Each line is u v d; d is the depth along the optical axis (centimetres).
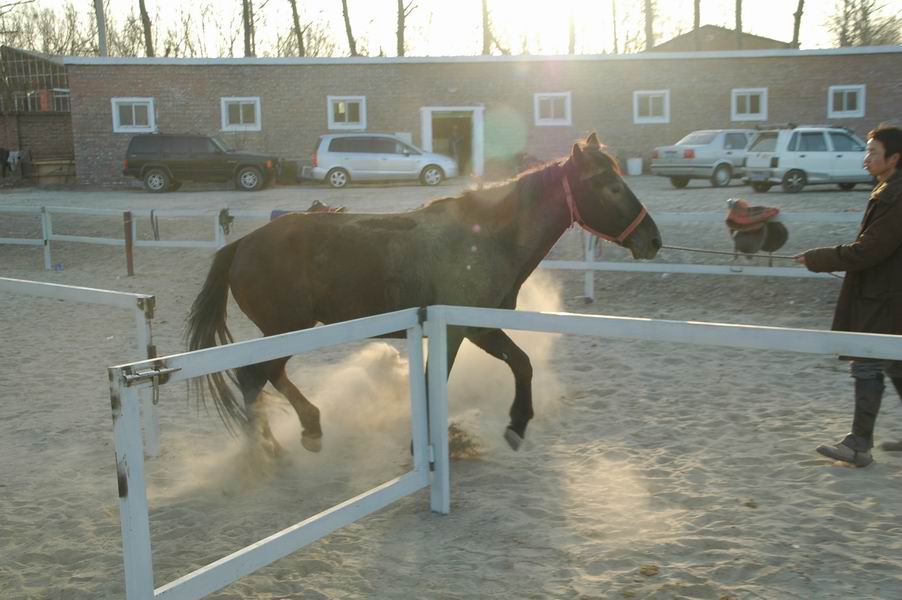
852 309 443
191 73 2758
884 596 314
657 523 392
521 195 473
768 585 327
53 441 558
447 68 2828
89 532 410
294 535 322
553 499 429
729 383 640
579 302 1049
